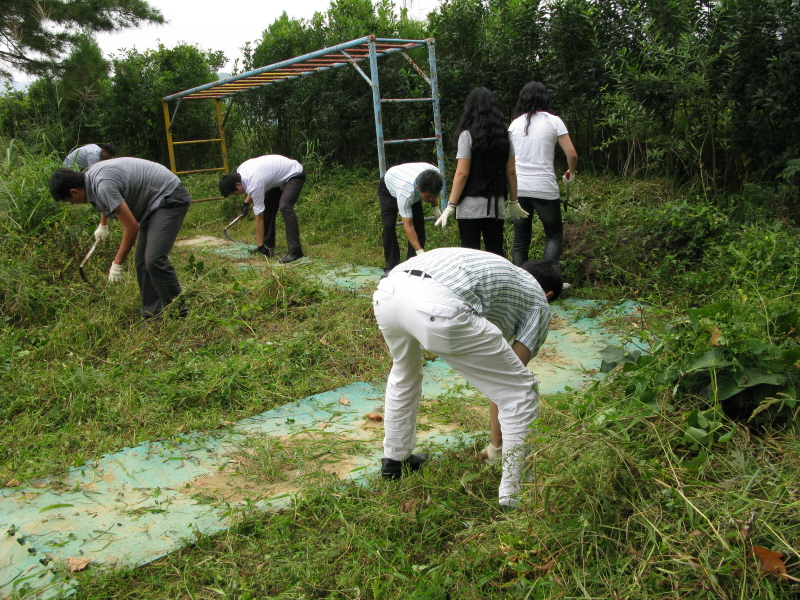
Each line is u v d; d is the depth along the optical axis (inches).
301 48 462.0
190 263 233.0
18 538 97.0
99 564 90.8
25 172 243.0
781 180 251.9
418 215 232.1
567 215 246.4
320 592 84.3
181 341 181.3
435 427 131.5
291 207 279.7
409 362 102.5
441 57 396.2
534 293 98.1
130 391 146.3
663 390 105.5
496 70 354.3
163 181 185.5
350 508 101.3
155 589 86.9
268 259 273.4
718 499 81.3
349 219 345.4
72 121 508.4
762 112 253.8
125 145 524.7
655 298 194.4
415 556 90.4
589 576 75.5
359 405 144.9
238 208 394.9
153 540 96.5
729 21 256.4
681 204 229.8
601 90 283.6
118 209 176.7
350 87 423.8
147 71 536.1
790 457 91.0
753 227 201.8
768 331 108.3
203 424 135.3
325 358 169.5
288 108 462.0
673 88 263.7
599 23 303.7
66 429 133.5
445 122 377.1
